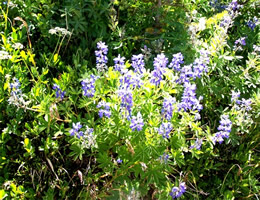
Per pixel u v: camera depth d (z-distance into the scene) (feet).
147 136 3.09
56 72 4.07
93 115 3.42
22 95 3.22
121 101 3.06
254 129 3.96
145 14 4.63
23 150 3.42
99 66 3.36
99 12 4.38
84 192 3.27
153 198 3.37
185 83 3.02
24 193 3.11
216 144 3.90
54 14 4.38
